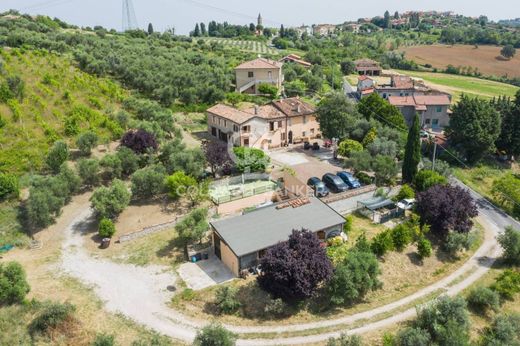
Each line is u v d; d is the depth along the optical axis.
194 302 35.00
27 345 28.92
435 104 91.56
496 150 75.50
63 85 80.06
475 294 37.53
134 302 34.75
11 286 31.89
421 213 48.91
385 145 64.38
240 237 39.28
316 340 31.55
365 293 37.59
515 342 32.47
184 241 43.47
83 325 31.22
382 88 106.12
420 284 40.88
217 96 94.50
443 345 31.00
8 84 70.06
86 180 53.38
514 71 179.12
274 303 33.78
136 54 114.56
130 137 59.81
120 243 43.53
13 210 46.53
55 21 175.25
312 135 77.06
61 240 43.91
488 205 60.34
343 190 54.16
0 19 139.50
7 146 57.28
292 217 42.97
